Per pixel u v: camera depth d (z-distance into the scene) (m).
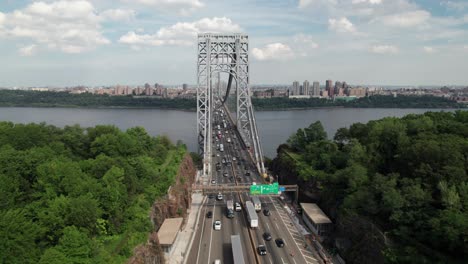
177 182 102.19
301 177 110.06
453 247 57.69
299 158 127.12
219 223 89.69
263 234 84.81
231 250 78.38
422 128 93.00
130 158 93.19
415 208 67.06
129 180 78.00
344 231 78.25
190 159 140.12
